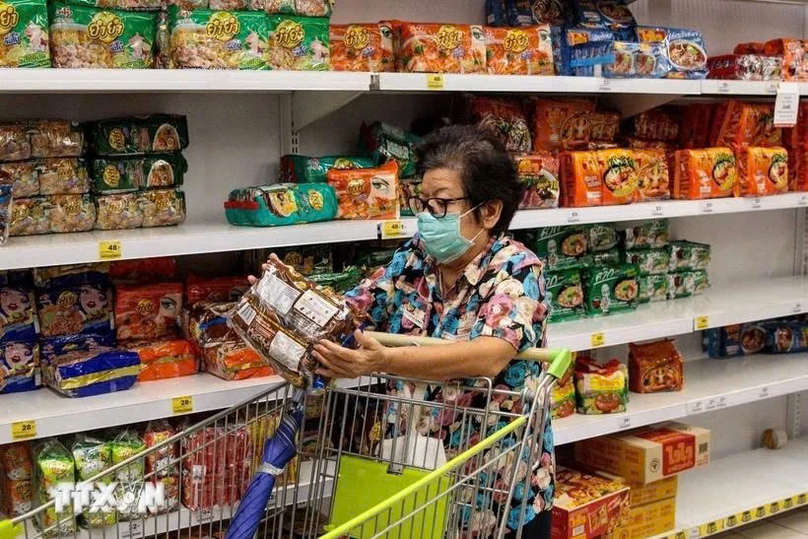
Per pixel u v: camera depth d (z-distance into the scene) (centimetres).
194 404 246
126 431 249
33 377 254
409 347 187
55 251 228
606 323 342
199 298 279
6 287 255
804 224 471
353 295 215
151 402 240
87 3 237
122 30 243
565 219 318
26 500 243
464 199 198
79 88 223
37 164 252
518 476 203
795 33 461
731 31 436
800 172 406
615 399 337
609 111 370
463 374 190
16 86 215
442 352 186
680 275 396
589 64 325
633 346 373
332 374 185
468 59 302
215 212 307
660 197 357
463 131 202
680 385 375
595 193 329
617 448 343
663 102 357
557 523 308
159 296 275
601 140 360
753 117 385
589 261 354
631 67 326
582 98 362
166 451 241
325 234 268
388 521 174
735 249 449
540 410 184
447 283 211
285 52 267
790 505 390
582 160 327
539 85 303
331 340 185
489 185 198
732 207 366
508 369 203
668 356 374
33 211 251
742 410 458
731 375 403
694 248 400
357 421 251
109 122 263
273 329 187
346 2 328
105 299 270
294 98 310
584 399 335
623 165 338
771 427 469
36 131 251
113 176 264
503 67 314
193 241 248
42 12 226
